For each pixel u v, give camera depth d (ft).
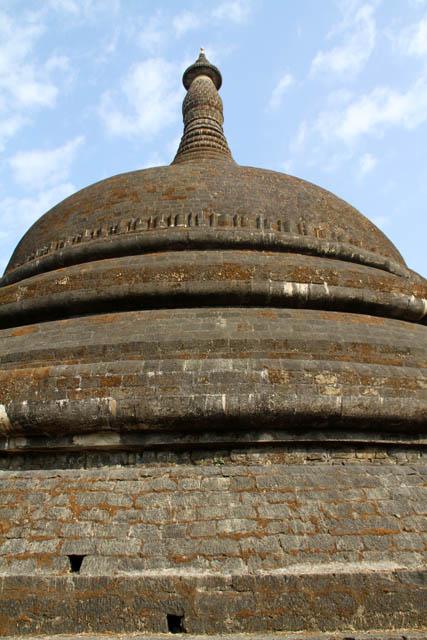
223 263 45.85
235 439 31.12
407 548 24.13
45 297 46.24
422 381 35.37
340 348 37.86
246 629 20.92
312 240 56.90
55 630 21.27
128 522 25.08
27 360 37.96
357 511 25.76
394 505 26.35
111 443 31.14
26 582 22.56
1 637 21.25
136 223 58.65
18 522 25.64
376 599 21.56
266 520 24.95
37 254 63.21
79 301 45.27
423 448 33.47
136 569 22.89
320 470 28.35
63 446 31.45
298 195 65.82
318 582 21.86
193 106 95.71
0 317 47.96
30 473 28.68
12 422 31.32
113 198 64.08
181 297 44.57
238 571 22.61
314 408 30.99
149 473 27.91
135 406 30.55
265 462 31.09
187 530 24.53
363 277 48.14
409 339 42.88
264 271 45.70
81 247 56.54
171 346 36.91
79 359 37.11
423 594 21.80
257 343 37.14
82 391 32.53
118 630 21.11
